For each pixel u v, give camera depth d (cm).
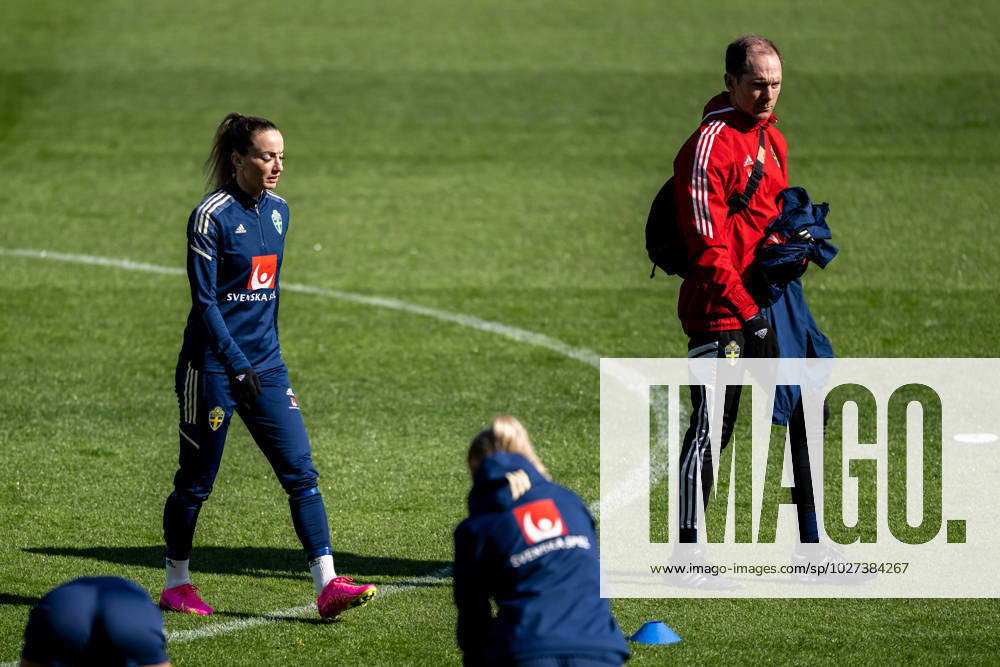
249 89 8300
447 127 7525
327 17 10300
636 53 9200
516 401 3544
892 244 5256
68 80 8406
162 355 3972
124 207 5953
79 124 7544
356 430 3303
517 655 1462
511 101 8050
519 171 6631
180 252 5253
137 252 5234
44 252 5216
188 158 6894
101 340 4116
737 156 2323
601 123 7600
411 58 9069
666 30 9875
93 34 9575
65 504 2791
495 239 5419
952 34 9588
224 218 2166
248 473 3017
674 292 4684
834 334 4131
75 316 4372
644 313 4422
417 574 2434
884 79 8444
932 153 6925
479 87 8350
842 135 7306
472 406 3500
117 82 8394
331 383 3700
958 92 8150
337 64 8906
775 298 2366
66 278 4841
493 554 1518
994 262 4997
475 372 3800
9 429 3284
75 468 3014
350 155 6950
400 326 4275
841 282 4741
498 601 1531
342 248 5291
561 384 3694
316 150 7050
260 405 2211
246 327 2212
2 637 2125
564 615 1482
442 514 2748
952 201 5947
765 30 9838
